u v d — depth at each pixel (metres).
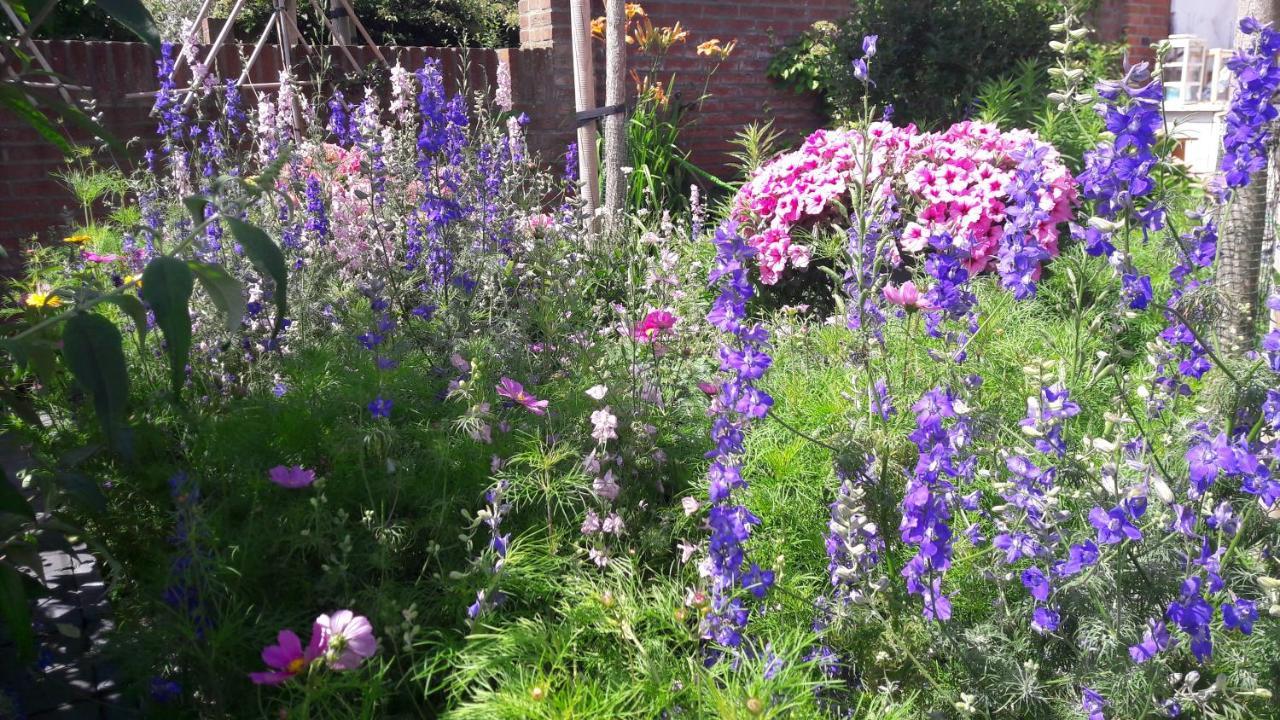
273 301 3.46
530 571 2.45
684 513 2.85
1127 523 1.88
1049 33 8.16
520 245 4.09
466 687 2.15
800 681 2.01
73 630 2.30
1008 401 3.05
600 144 7.70
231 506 2.71
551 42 7.70
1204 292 2.41
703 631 2.14
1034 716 2.13
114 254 4.14
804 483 2.83
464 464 2.84
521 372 3.44
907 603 2.38
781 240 5.23
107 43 6.12
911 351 3.17
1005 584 2.40
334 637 1.86
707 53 8.31
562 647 2.20
